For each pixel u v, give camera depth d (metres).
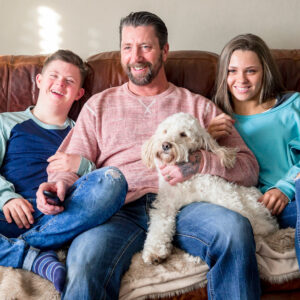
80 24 2.82
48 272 1.43
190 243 1.58
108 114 2.04
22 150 2.07
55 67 2.20
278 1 2.71
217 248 1.45
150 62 2.04
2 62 2.41
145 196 1.81
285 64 2.33
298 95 2.15
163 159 1.75
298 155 2.05
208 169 1.76
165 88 2.15
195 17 2.76
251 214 1.67
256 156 2.08
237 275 1.39
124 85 2.15
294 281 1.56
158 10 2.77
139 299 1.47
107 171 1.60
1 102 2.35
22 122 2.16
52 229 1.58
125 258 1.53
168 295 1.49
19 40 2.85
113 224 1.60
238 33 2.76
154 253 1.53
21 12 2.81
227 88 2.19
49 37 2.84
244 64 2.08
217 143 1.89
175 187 1.76
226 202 1.67
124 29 2.07
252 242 1.44
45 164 2.06
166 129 1.79
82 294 1.34
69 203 1.58
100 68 2.39
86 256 1.41
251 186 1.91
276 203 1.79
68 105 2.24
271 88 2.16
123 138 1.99
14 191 1.92
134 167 1.93
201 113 2.04
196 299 1.51
